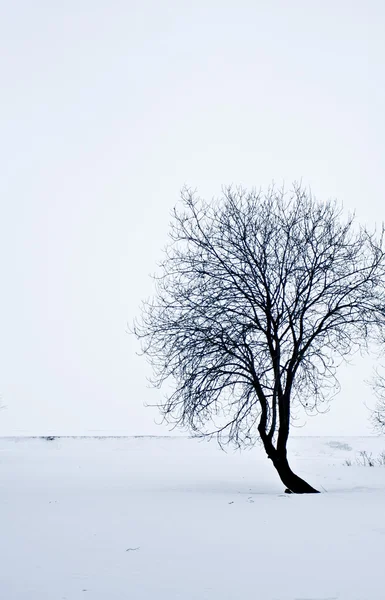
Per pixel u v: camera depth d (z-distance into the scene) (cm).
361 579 522
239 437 1789
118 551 652
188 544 689
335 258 1756
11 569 569
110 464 3347
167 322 1731
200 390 1666
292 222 1806
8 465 3238
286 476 1582
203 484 1938
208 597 469
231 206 1853
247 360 1675
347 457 4119
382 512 952
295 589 491
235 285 1742
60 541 714
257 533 759
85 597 471
